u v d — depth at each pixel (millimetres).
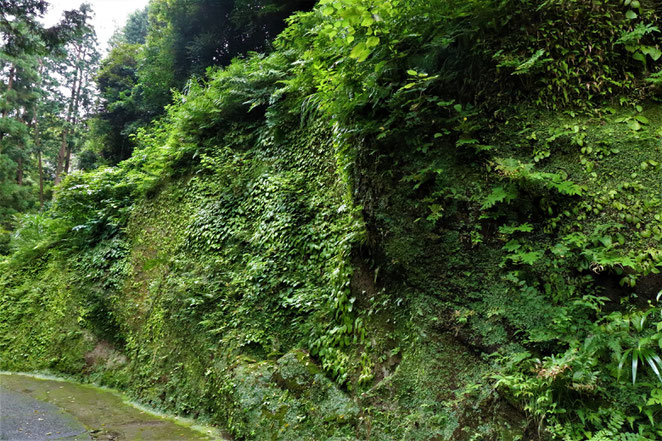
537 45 3279
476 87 3514
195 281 6031
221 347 5105
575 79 3225
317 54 4684
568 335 2768
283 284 5238
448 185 3527
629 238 2773
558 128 3180
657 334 2389
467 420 2891
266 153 6660
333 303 4426
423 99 3619
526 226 3121
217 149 7492
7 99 21609
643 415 2365
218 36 12305
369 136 4148
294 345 4668
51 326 8055
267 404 3951
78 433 4219
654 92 3053
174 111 9273
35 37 9742
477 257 3363
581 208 2984
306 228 5395
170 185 8047
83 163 19156
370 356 3754
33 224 11375
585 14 3197
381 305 3926
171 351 5754
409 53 3770
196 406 4891
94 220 9023
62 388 6324
